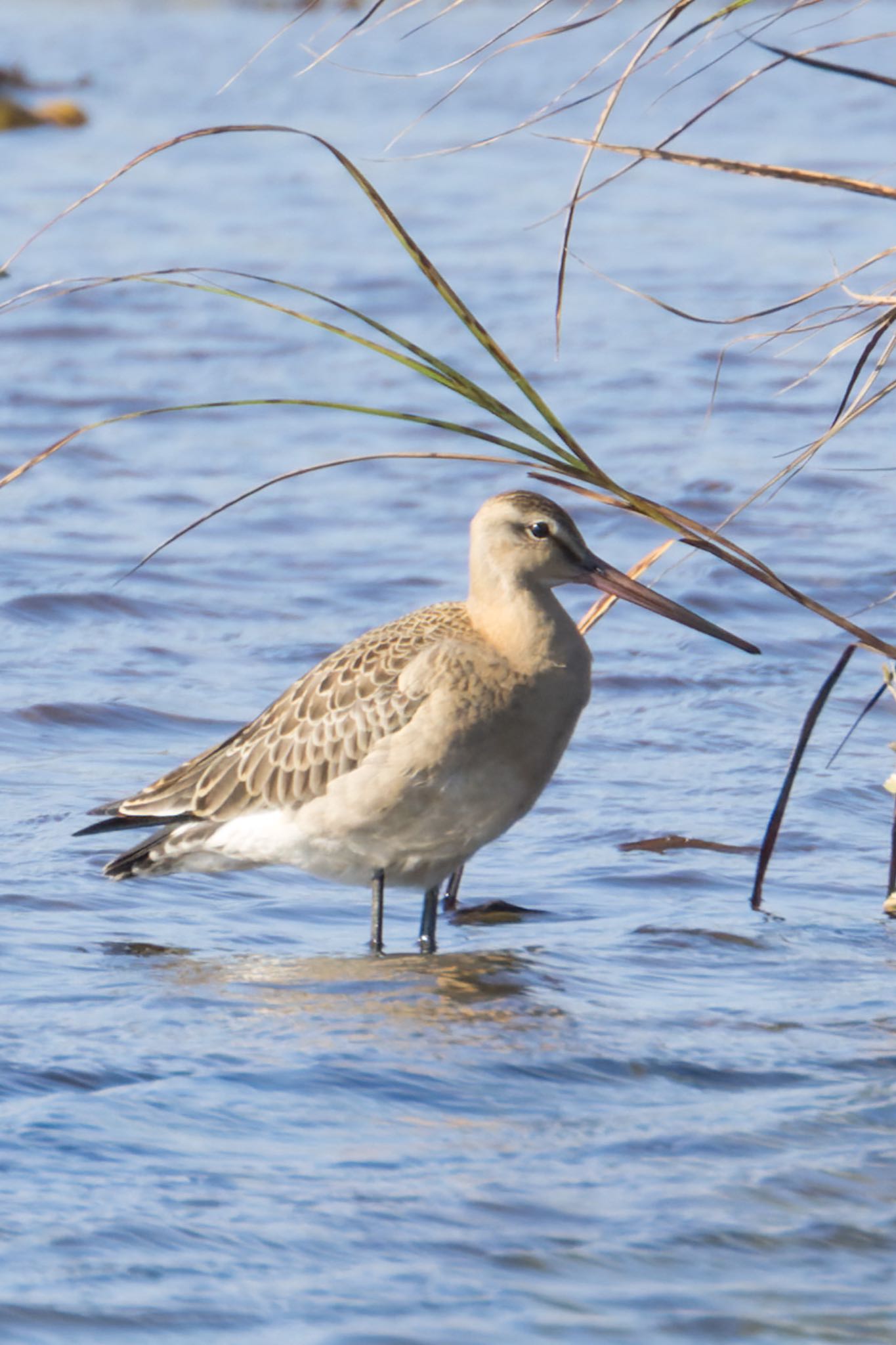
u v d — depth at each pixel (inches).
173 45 2819.9
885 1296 255.4
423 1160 296.7
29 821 510.0
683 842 496.4
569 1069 338.6
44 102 2287.2
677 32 2501.2
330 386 1094.4
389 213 351.3
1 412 1022.4
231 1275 257.1
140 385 1088.8
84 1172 288.5
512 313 1277.1
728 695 633.6
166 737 585.9
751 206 1695.4
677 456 946.7
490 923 443.8
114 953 415.8
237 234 1545.3
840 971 401.1
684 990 388.8
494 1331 243.1
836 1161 296.8
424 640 439.2
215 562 782.5
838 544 804.6
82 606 717.3
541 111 343.0
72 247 1470.2
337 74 2481.5
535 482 909.2
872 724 604.1
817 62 319.3
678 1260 264.2
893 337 378.9
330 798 438.3
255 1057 342.0
